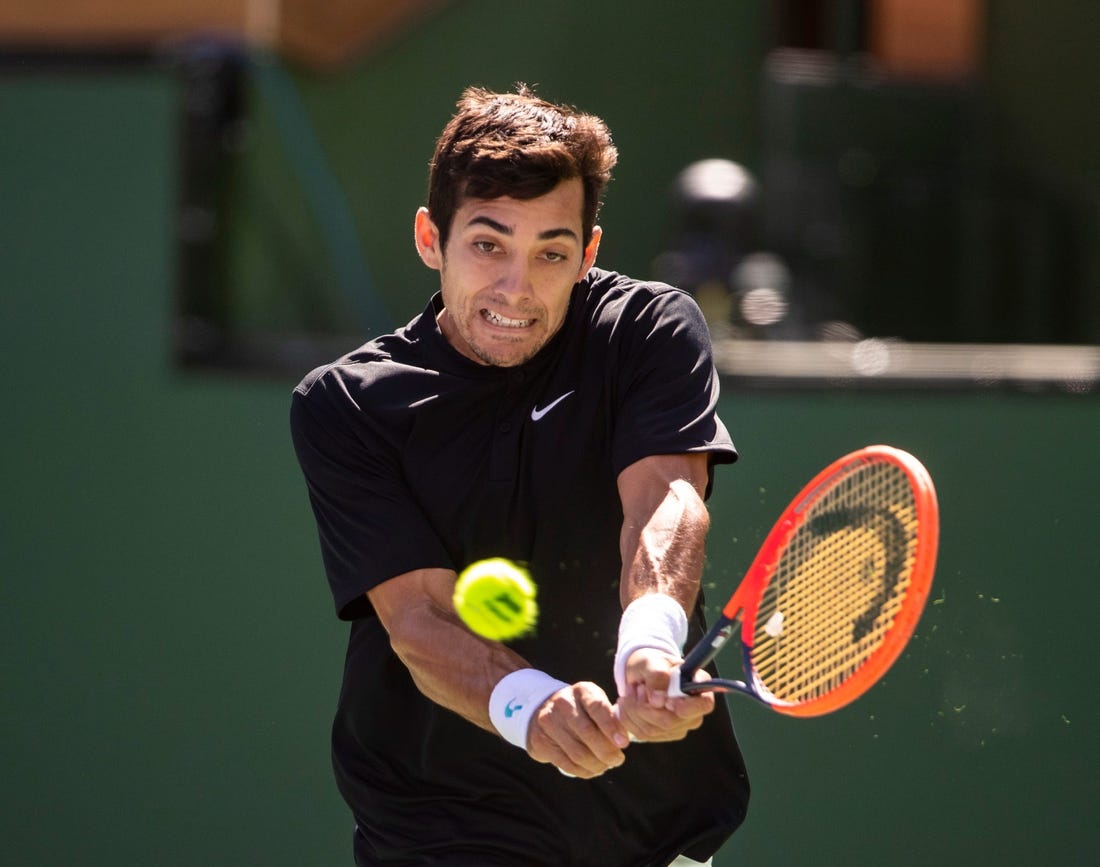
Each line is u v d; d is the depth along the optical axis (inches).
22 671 674.2
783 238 966.4
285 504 671.1
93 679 671.1
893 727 646.5
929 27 1057.5
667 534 315.6
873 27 1038.4
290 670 664.4
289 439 673.6
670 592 308.8
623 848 357.4
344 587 346.0
